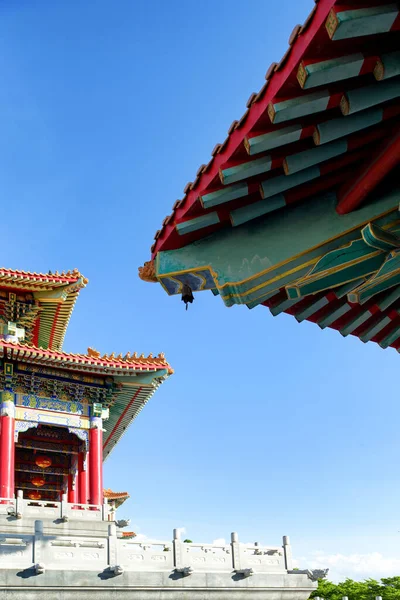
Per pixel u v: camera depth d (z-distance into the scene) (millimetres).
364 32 6020
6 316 32844
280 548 22875
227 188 7996
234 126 7289
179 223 8641
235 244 9070
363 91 6773
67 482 36188
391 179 8562
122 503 51156
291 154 7613
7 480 27438
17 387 29875
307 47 6191
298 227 8859
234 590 21047
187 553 21125
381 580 80062
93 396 31656
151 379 31719
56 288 33031
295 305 11445
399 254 8570
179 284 9492
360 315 11594
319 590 76250
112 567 19547
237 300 9328
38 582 18406
